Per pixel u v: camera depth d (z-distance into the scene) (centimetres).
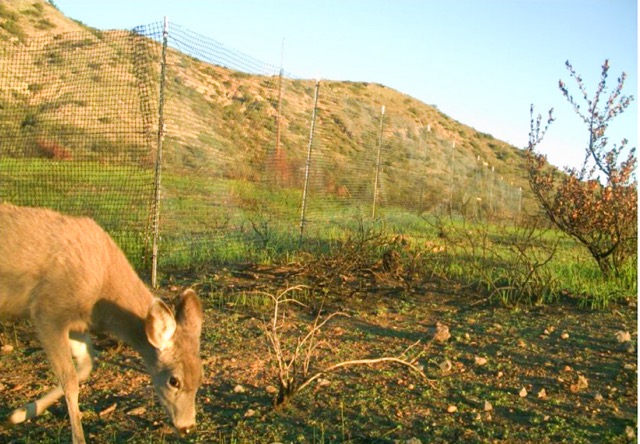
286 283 933
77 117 1205
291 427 550
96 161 1188
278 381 640
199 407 582
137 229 1103
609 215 1086
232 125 1499
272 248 1176
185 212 1247
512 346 771
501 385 656
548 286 1005
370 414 580
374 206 1586
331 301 930
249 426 548
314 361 700
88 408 576
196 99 1466
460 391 636
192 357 512
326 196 1585
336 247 1157
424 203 2095
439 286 1041
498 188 2939
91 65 1220
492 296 988
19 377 637
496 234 1598
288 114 1656
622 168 1104
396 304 939
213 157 1436
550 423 573
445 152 3034
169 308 500
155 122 1242
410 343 773
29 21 3409
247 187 1450
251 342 749
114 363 673
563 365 712
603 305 957
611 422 581
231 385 632
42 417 558
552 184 1163
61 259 532
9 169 1188
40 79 1263
